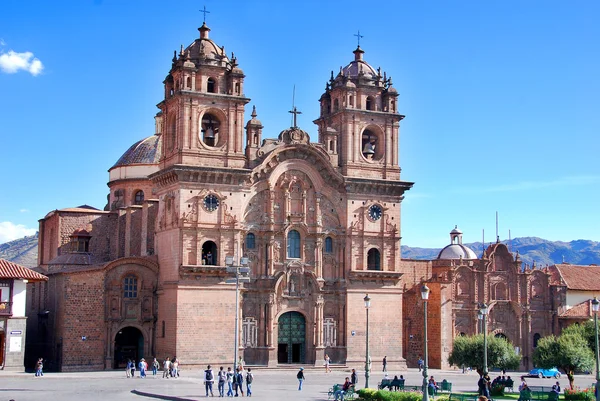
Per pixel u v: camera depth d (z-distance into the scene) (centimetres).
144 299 9569
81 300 9244
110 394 6931
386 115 10444
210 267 9200
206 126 9800
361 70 10506
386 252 10206
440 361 10694
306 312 9819
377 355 10025
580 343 8394
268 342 9525
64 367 9100
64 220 10944
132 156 11906
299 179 9900
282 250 9762
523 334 11556
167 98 9781
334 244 10025
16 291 8925
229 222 9406
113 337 9356
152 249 10300
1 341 8838
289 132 9862
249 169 9550
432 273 11581
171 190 9481
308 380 8556
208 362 9194
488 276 11462
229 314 9356
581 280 12319
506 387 8275
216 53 9781
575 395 6950
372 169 10300
